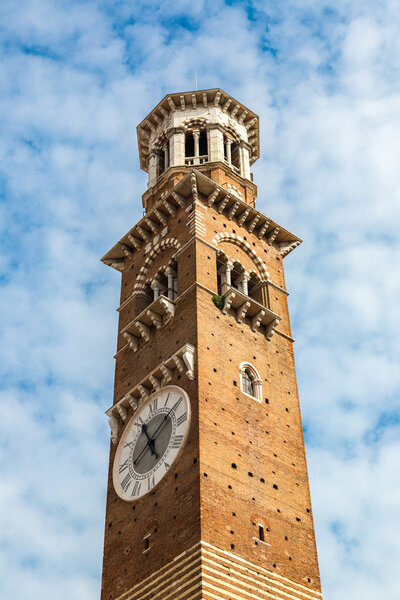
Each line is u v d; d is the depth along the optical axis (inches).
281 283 2714.1
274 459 2218.3
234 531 1979.6
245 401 2273.6
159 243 2687.0
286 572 2016.5
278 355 2490.2
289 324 2623.0
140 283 2687.0
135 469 2239.2
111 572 2101.4
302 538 2123.5
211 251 2554.1
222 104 3102.9
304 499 2209.6
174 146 2957.7
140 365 2458.2
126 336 2527.1
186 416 2158.0
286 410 2370.8
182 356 2274.9
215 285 2476.6
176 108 3093.0
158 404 2287.2
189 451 2087.8
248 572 1934.1
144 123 3149.6
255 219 2736.2
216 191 2669.8
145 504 2130.9
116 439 2383.1
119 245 2824.8
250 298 2481.5
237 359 2352.4
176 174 2871.6
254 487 2108.8
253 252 2689.5
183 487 2039.9
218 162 2866.6
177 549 1948.8
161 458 2167.8
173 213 2696.9
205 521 1939.0
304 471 2271.2
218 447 2105.1
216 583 1855.3
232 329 2412.6
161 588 1927.9
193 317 2351.1
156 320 2468.0
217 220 2662.4
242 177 2915.8
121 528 2159.2
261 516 2068.2
